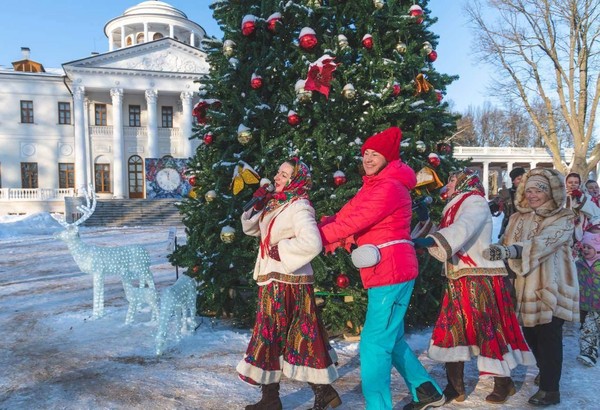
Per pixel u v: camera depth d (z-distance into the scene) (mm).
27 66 34469
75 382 3295
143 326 4734
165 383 3258
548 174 2906
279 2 4277
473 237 2818
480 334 2760
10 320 5137
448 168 4637
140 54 32156
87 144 32000
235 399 2996
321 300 4410
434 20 4676
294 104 4219
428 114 4246
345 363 3643
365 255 2391
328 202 3998
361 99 4223
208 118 4664
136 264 4879
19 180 31625
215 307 4758
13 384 3275
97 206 25938
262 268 2664
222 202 4371
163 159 20297
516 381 3303
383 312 2447
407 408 2715
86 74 30938
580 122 20422
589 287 3631
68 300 6188
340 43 4141
